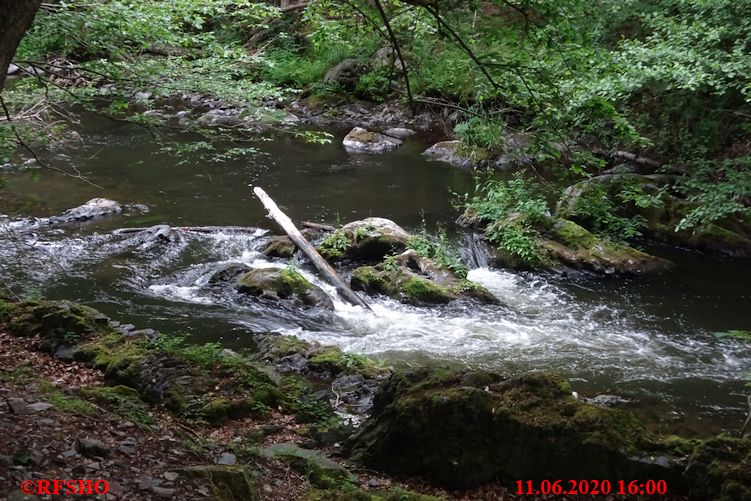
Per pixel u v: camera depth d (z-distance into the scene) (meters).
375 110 22.56
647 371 8.66
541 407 5.51
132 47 8.23
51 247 11.90
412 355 8.96
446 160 18.55
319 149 19.39
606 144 14.73
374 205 14.95
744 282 11.75
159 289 10.59
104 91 8.35
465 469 5.40
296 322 9.83
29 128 8.88
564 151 8.90
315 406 7.01
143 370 6.87
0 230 12.45
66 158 16.92
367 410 7.20
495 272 12.10
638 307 10.74
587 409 5.47
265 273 10.61
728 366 8.85
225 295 10.49
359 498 4.72
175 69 8.24
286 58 23.39
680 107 13.59
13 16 3.62
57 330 7.77
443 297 10.61
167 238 12.52
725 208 11.81
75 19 7.37
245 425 6.35
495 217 13.20
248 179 16.39
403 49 8.27
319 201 15.09
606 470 5.30
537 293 11.23
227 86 8.45
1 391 5.10
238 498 4.26
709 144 13.81
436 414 5.42
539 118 6.77
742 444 5.19
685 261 12.66
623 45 12.81
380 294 10.94
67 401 5.12
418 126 21.67
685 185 13.34
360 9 6.78
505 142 7.88
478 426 5.41
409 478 5.55
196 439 5.43
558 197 14.45
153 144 18.44
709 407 7.71
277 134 20.69
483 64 6.38
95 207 13.66
